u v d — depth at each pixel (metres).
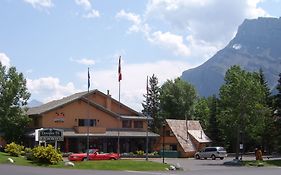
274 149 89.94
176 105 114.56
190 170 39.31
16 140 68.69
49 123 69.31
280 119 65.00
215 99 99.25
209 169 41.59
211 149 70.50
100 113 74.31
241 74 59.06
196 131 85.25
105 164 38.00
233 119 57.69
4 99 68.12
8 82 68.50
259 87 58.38
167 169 38.69
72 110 71.56
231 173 35.06
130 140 77.56
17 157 41.00
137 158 65.56
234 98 57.50
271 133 67.38
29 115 71.94
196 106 118.31
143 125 78.81
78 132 70.00
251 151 94.00
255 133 62.12
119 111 78.56
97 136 70.56
